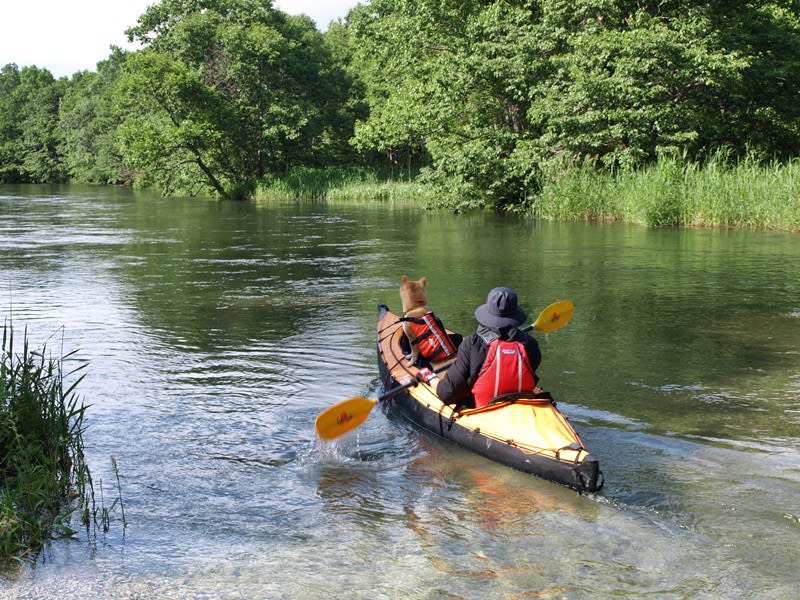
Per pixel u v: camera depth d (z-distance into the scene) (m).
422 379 5.79
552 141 24.23
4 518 4.06
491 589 3.54
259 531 4.13
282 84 46.44
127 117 48.34
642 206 20.70
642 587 3.56
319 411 6.06
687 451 5.13
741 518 4.21
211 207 33.28
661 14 23.97
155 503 4.46
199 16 45.06
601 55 22.33
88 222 25.03
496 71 24.34
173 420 5.84
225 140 43.84
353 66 53.97
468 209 27.70
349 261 14.58
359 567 3.74
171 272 13.37
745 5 25.00
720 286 11.27
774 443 5.27
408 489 4.65
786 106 25.56
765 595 3.50
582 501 4.44
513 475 4.82
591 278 12.09
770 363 7.27
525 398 5.07
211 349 7.91
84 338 8.41
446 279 12.18
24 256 15.68
